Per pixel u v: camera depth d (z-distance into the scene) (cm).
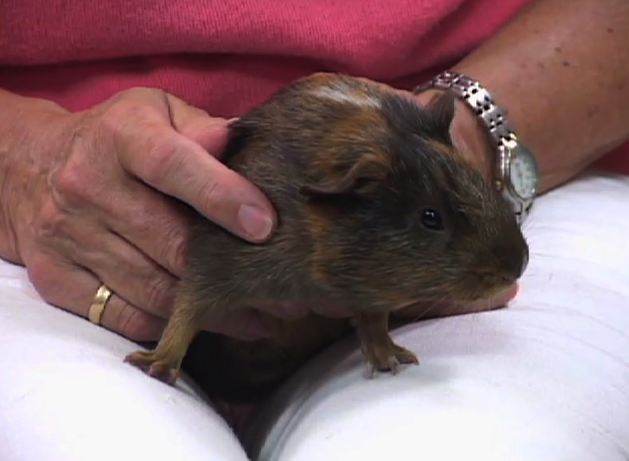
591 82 309
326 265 230
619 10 317
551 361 230
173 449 197
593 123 311
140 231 248
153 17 293
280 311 251
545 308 252
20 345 225
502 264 225
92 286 257
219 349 278
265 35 295
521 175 292
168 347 240
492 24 328
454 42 324
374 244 226
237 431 275
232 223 232
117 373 221
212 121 260
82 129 263
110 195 249
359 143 229
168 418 209
